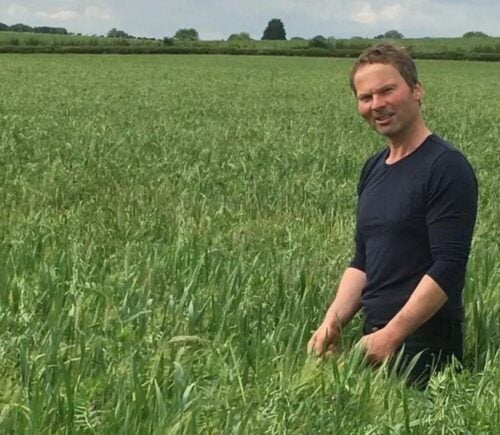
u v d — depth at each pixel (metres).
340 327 4.28
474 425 3.26
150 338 4.09
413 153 4.09
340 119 20.02
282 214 8.01
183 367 3.69
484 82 45.12
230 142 14.12
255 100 27.09
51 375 3.60
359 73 4.10
